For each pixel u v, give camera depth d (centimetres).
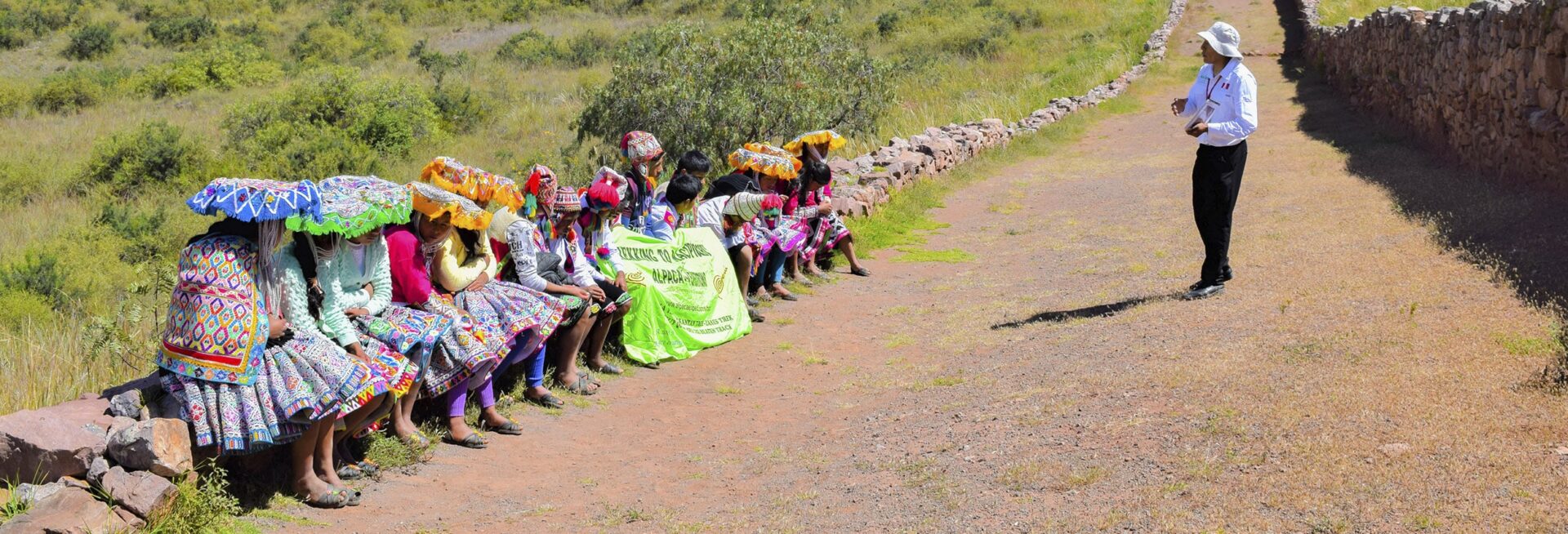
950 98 2452
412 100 2439
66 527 381
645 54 1748
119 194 1941
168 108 3122
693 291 771
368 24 4778
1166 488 416
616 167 1612
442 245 571
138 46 4575
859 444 546
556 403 635
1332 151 1407
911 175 1371
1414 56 1494
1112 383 564
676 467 541
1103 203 1256
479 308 583
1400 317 600
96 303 1145
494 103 2741
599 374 700
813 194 934
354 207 458
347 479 509
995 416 550
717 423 614
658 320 743
